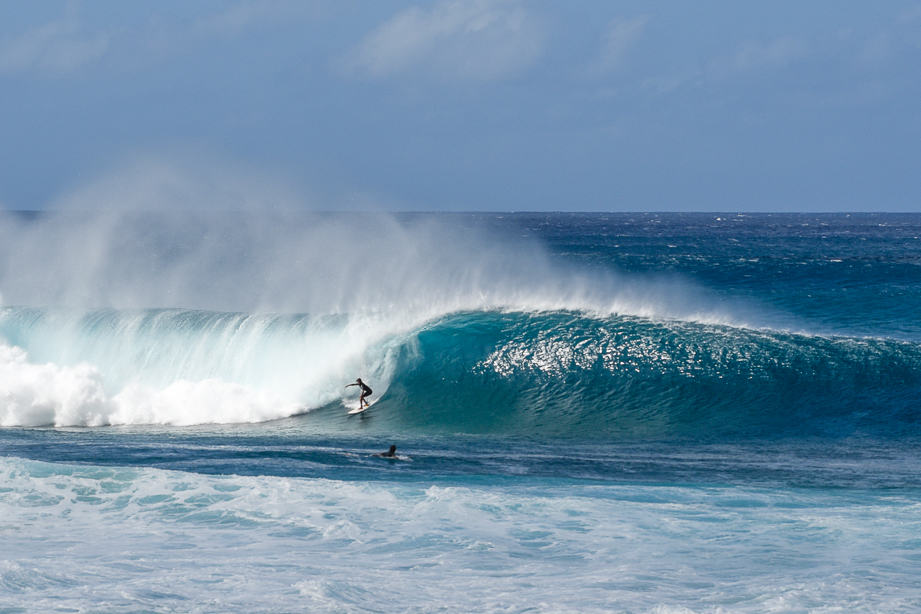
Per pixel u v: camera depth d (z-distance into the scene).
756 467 66.00
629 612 35.47
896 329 133.38
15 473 55.56
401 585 38.38
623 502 53.62
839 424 80.19
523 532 46.75
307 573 39.53
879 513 51.75
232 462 63.25
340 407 89.12
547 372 90.12
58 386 86.88
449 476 60.56
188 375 93.75
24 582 37.31
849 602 36.75
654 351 91.75
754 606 36.34
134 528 46.09
